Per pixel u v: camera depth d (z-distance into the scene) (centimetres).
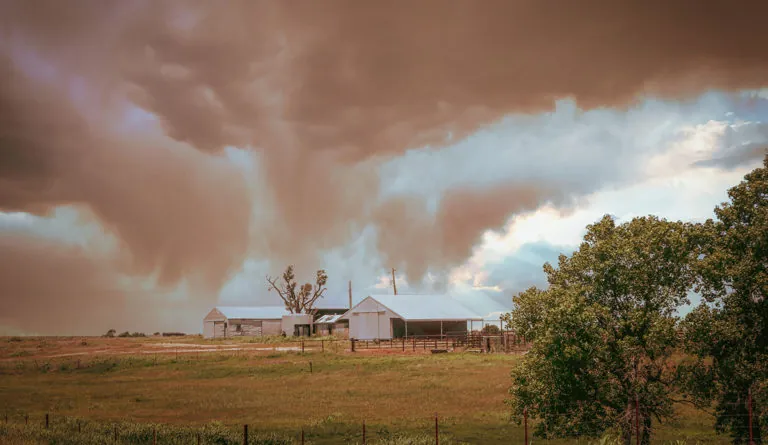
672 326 2061
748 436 2019
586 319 2086
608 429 2177
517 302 2333
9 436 2397
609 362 2106
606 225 2388
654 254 2197
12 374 5838
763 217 2125
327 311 13675
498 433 2594
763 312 2103
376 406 3416
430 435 2533
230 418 3191
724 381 2097
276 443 2427
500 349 6594
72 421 2978
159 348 8656
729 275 2091
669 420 2420
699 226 2267
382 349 6981
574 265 2305
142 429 2648
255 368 5500
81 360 6725
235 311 11931
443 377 4453
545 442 2367
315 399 3731
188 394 4188
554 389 2142
